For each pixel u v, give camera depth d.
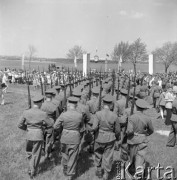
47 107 9.09
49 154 8.89
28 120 7.67
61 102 10.40
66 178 7.67
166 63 59.72
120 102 9.53
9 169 8.23
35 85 33.72
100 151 7.77
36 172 7.91
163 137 12.36
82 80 19.97
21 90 31.67
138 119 7.27
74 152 7.56
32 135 7.61
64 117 7.56
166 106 15.19
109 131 7.50
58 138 9.70
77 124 7.56
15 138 11.44
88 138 9.56
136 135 7.30
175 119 10.68
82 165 8.60
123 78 22.98
